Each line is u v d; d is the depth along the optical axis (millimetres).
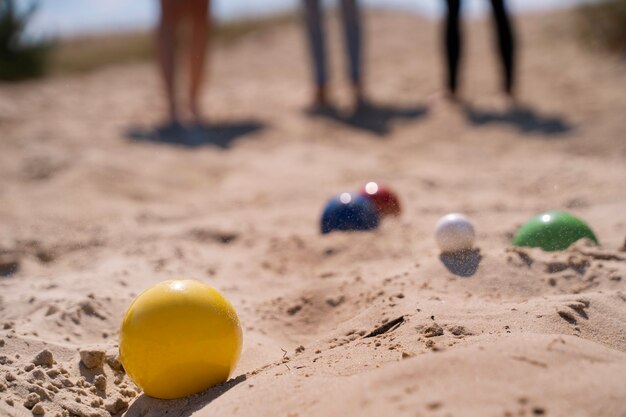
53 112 2541
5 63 3213
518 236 1148
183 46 3729
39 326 988
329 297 1065
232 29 4449
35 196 1766
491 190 1751
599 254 1063
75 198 1749
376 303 993
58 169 1906
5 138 2178
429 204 1617
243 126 2426
